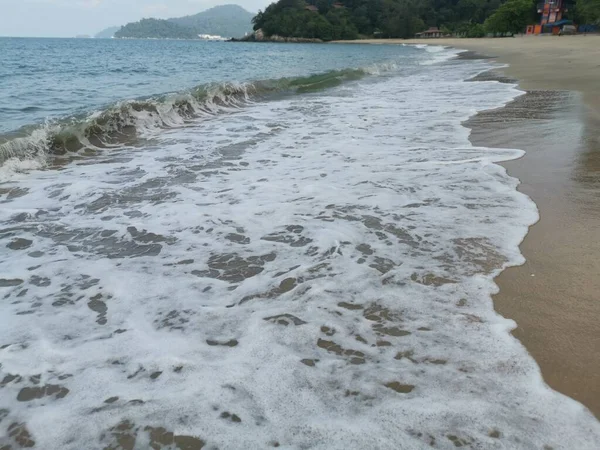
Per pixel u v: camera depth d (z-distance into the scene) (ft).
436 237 11.50
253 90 42.34
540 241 11.09
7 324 8.30
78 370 7.10
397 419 6.04
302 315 8.49
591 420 5.97
